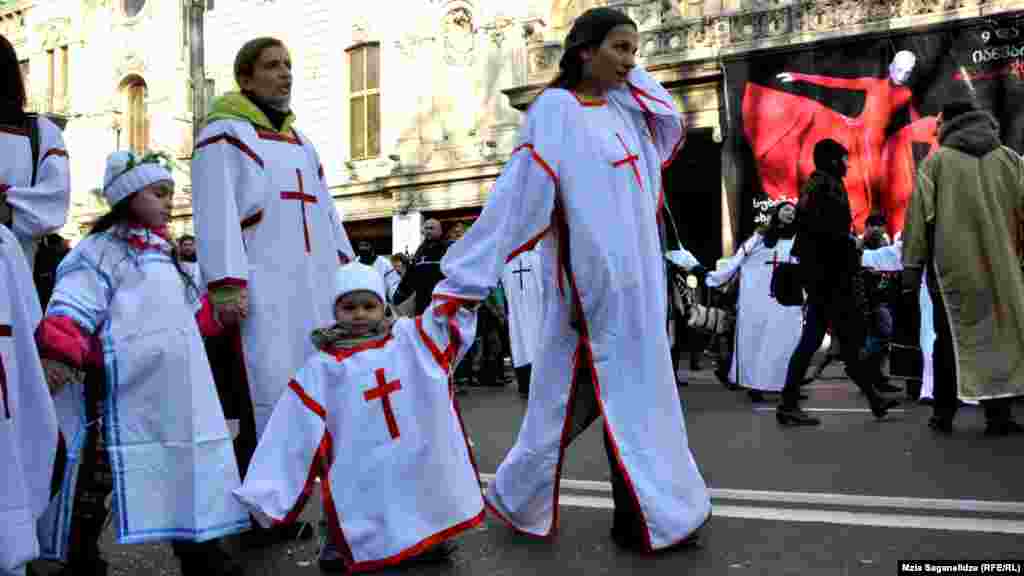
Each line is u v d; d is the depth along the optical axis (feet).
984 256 19.97
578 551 11.54
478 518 11.28
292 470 11.09
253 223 12.83
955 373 20.33
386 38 79.20
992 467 15.89
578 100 11.93
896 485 14.61
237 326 12.67
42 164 12.64
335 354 11.45
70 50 105.29
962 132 20.58
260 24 87.25
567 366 12.05
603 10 12.00
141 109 101.71
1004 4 48.91
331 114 82.84
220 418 10.96
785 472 16.06
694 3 61.98
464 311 11.57
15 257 9.82
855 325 22.85
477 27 73.67
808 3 54.39
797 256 22.85
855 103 52.60
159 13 98.22
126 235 11.06
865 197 52.29
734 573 10.34
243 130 12.86
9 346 9.38
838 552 10.98
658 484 11.37
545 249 12.33
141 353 10.65
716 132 57.57
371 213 79.51
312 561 11.70
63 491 10.71
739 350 29.27
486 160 71.15
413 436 11.17
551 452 12.07
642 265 11.79
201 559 10.88
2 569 8.91
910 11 51.47
